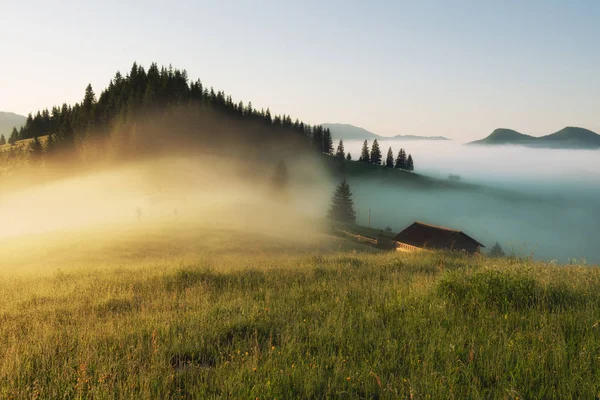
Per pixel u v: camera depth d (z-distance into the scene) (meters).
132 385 4.23
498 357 4.66
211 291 9.64
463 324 5.89
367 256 16.86
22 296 9.70
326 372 4.47
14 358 5.11
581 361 4.38
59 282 11.94
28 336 6.21
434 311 6.57
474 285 7.50
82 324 6.83
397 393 3.95
